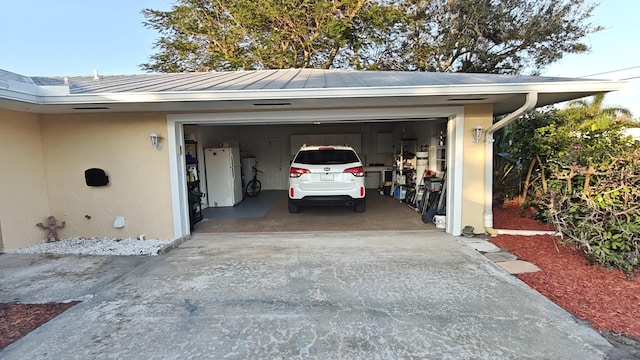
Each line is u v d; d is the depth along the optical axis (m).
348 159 7.35
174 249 5.30
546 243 5.14
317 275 4.06
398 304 3.28
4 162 5.26
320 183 7.17
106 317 3.13
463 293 3.50
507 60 15.04
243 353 2.52
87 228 6.08
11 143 5.37
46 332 2.88
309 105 5.51
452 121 5.79
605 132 6.06
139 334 2.82
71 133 5.89
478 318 2.98
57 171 5.98
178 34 16.23
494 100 5.21
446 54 14.98
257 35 14.30
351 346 2.59
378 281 3.85
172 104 4.93
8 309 3.33
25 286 3.92
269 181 12.45
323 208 8.41
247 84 5.32
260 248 5.25
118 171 5.93
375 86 4.54
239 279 3.99
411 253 4.86
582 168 4.43
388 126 12.05
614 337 2.65
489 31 14.48
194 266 4.49
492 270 4.13
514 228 6.05
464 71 15.23
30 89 4.40
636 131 8.33
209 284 3.86
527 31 13.88
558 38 14.16
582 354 2.44
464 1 14.12
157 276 4.15
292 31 14.34
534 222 6.45
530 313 3.05
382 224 6.67
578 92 4.61
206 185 8.91
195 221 6.91
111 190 5.98
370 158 12.20
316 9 13.69
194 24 15.60
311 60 15.55
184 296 3.55
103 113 5.81
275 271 4.23
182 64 16.66
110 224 6.04
